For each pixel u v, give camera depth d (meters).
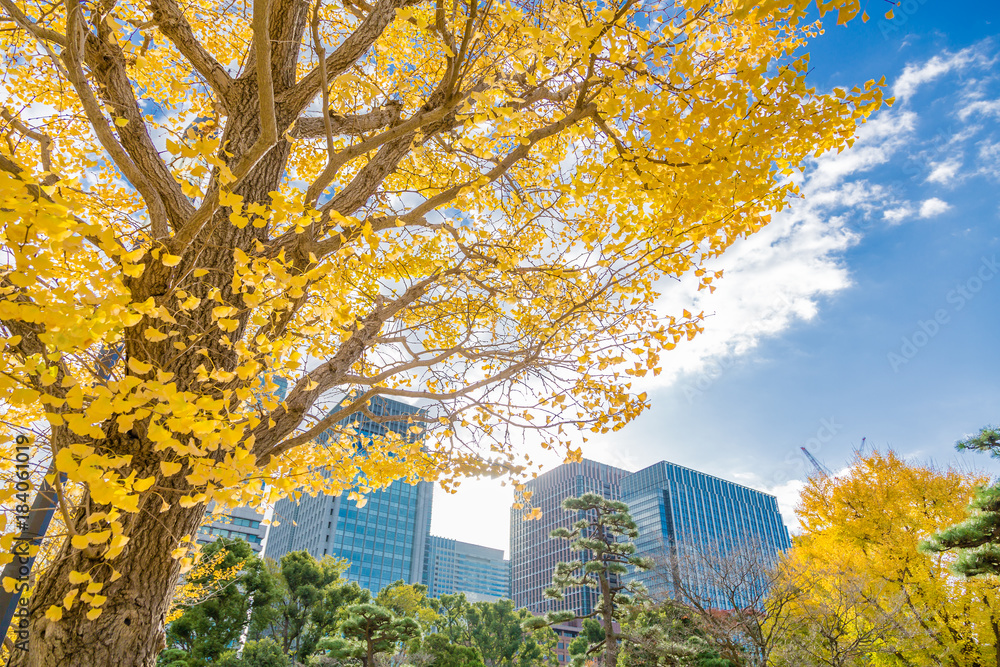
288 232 3.35
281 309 3.01
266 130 2.29
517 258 4.27
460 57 2.88
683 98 2.50
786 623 11.84
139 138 2.89
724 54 3.50
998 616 9.66
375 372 4.51
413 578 83.50
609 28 2.50
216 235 3.01
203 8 5.02
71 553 2.43
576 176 3.04
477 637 34.78
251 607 24.30
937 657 10.25
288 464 3.72
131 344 2.69
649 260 3.37
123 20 3.11
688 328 3.78
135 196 4.81
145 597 2.41
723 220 3.01
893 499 12.83
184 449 2.11
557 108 4.34
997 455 9.06
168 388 2.03
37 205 1.80
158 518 2.50
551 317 4.26
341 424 4.45
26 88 4.67
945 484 12.80
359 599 28.38
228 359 2.88
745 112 2.35
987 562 8.29
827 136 2.73
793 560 13.80
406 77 5.50
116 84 2.87
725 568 13.12
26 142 4.52
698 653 14.40
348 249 2.81
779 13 2.07
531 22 3.03
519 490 4.25
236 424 2.31
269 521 3.83
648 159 2.72
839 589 11.70
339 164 2.97
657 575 15.09
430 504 91.56
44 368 1.98
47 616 2.11
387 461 4.38
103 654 2.24
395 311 3.89
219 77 3.36
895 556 11.75
